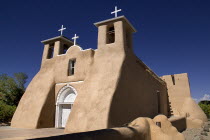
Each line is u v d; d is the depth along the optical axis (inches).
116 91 398.6
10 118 754.8
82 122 380.5
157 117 358.9
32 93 569.3
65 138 151.1
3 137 310.7
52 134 361.7
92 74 473.1
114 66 451.5
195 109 824.9
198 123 665.0
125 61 470.0
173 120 511.2
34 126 482.0
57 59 597.9
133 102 471.8
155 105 666.2
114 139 198.8
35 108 516.1
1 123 692.7
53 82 562.9
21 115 533.0
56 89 556.7
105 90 405.7
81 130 370.3
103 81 429.7
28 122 501.7
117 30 518.3
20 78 1269.7
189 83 923.4
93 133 179.5
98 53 518.6
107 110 363.9
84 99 422.6
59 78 560.7
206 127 650.2
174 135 332.5
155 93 694.5
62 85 545.3
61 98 545.3
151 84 662.5
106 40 531.2
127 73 468.1
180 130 575.2
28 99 559.8
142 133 265.9
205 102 1311.5
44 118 506.6
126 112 422.3
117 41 504.4
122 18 523.2
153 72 720.3
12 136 323.9
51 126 524.1
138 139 249.6
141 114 510.6
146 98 579.8
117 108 388.8
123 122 398.3
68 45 696.4
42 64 646.5
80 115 395.2
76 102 428.8
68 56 571.8
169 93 924.6
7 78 1115.9
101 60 493.7
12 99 1075.9
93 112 380.2
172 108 885.2
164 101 819.4
